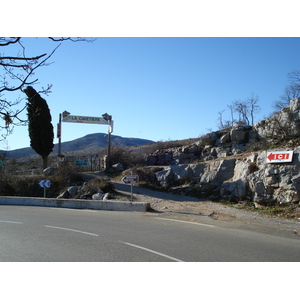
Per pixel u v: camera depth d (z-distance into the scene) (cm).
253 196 1516
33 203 1633
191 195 1791
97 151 4200
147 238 849
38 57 574
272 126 1978
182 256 677
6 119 568
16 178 2111
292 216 1244
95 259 652
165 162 2709
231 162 1780
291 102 1894
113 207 1455
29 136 2491
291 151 1416
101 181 1902
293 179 1364
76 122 2439
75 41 601
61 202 1568
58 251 708
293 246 786
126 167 2614
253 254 700
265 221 1172
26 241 803
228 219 1209
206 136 2534
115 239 832
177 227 1026
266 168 1496
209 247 757
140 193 1833
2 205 1627
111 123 2572
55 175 2156
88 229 971
